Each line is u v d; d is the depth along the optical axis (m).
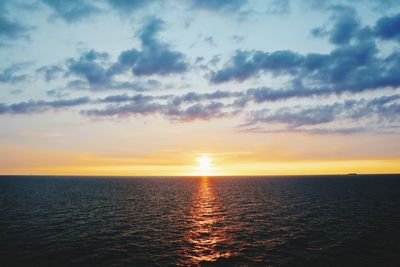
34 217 53.47
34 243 35.38
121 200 84.81
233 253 32.09
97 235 39.91
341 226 44.97
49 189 128.50
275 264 28.56
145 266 28.22
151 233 41.56
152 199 88.69
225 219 52.84
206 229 44.22
